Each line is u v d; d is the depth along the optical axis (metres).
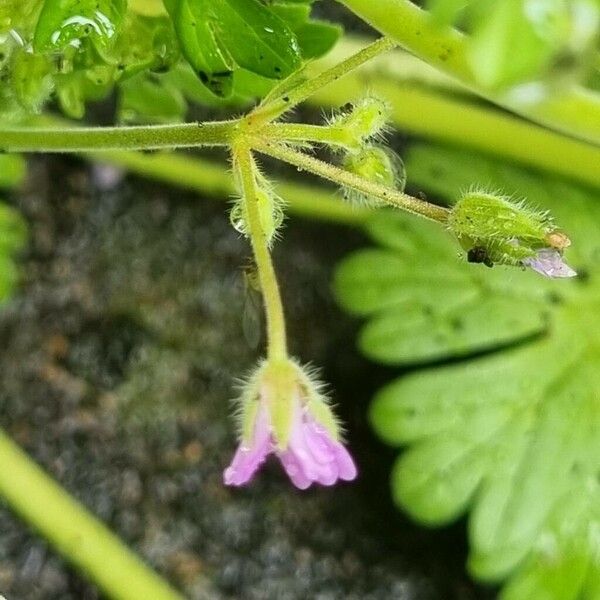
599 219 0.14
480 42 0.07
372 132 0.09
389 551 0.15
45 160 0.16
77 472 0.15
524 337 0.14
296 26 0.10
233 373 0.15
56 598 0.14
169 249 0.16
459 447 0.13
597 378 0.14
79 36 0.09
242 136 0.09
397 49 0.15
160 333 0.16
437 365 0.15
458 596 0.15
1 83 0.10
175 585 0.15
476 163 0.15
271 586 0.15
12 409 0.15
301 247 0.16
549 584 0.13
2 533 0.15
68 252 0.16
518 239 0.09
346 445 0.15
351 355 0.15
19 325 0.16
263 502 0.15
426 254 0.14
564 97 0.09
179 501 0.15
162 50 0.10
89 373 0.15
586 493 0.13
